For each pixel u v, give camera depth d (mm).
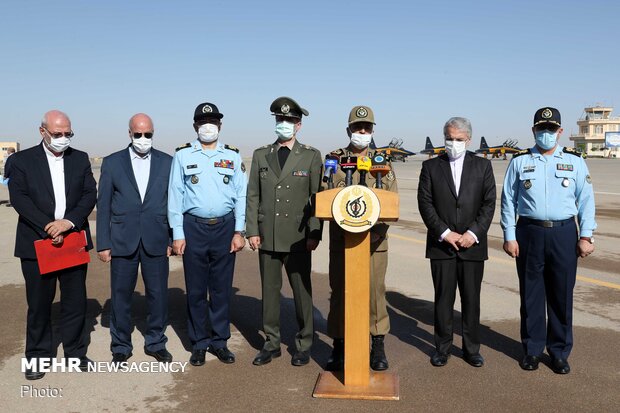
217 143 4320
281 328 5145
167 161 4383
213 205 4176
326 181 3895
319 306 5895
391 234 10859
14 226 12625
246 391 3701
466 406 3438
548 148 4094
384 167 3834
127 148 4293
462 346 4363
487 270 7426
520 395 3602
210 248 4227
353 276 3654
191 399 3574
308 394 3646
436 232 4105
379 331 4125
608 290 6305
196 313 4254
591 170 40625
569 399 3535
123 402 3533
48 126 3855
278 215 4164
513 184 4238
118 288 4230
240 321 5348
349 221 3533
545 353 4422
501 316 5402
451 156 4156
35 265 3922
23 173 3906
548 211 4035
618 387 3719
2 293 6363
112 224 4215
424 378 3906
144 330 5066
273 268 4266
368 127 4059
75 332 4133
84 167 4137
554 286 4059
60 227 3885
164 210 4309
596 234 10484
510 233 4219
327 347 4637
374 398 3541
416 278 7125
